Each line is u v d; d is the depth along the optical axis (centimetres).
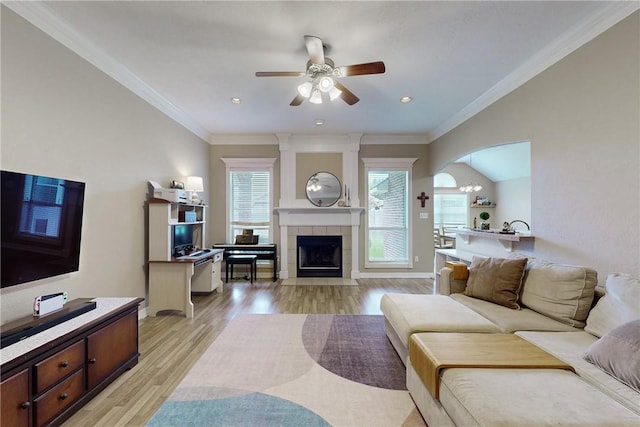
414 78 320
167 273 346
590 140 228
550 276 221
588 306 198
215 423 165
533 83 288
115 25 228
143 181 344
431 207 568
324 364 232
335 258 575
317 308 377
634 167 197
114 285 294
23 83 202
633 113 197
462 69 300
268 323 322
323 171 559
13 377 141
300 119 461
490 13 216
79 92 249
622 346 136
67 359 169
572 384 127
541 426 103
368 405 182
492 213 937
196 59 279
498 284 246
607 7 206
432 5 208
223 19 222
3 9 190
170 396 190
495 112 350
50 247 209
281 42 252
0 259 175
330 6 208
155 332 297
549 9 211
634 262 197
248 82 328
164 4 205
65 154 236
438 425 146
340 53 270
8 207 180
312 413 174
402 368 226
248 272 579
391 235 574
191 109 413
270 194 561
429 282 525
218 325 317
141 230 341
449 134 476
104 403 184
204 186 530
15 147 197
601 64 218
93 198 266
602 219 219
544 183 275
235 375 215
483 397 118
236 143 559
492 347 164
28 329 168
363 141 562
